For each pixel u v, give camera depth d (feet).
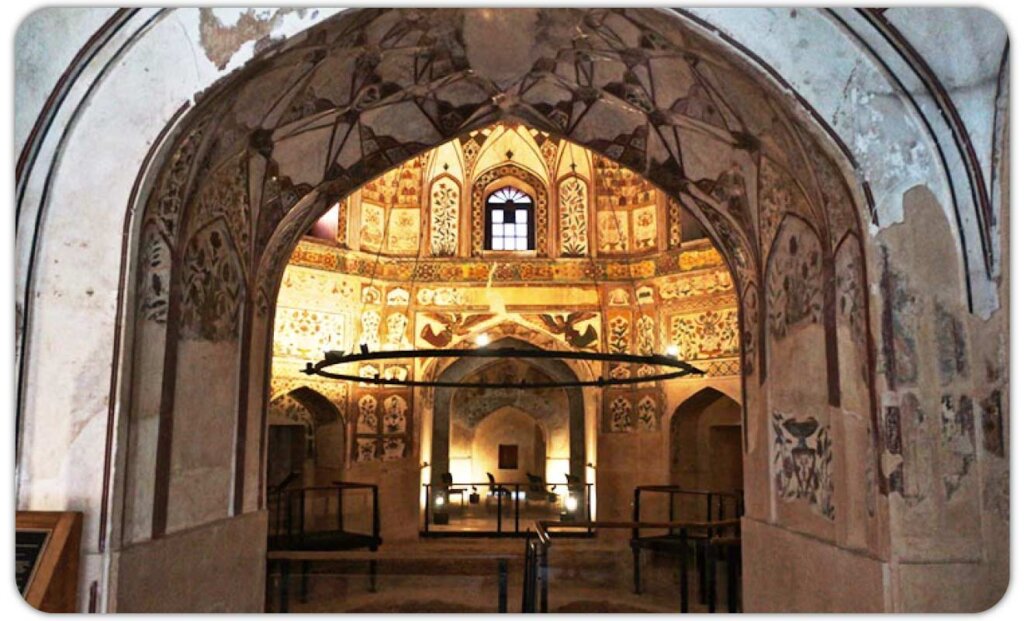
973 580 13.51
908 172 14.23
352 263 38.91
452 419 53.72
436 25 16.88
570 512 42.14
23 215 13.88
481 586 29.30
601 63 17.81
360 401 39.19
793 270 17.39
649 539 29.63
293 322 36.96
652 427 39.01
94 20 14.06
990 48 13.98
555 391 53.16
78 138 14.12
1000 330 13.89
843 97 14.19
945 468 13.76
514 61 18.17
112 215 14.07
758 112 16.02
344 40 15.89
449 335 39.99
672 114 18.34
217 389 17.26
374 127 19.39
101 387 13.76
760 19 14.19
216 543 16.90
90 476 13.60
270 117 16.81
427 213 40.50
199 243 16.47
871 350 14.16
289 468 39.40
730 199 19.42
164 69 14.20
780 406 18.02
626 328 39.63
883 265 14.11
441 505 43.16
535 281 40.11
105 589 13.35
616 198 40.37
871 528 14.28
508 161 40.78
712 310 37.22
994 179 14.10
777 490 18.13
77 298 13.91
